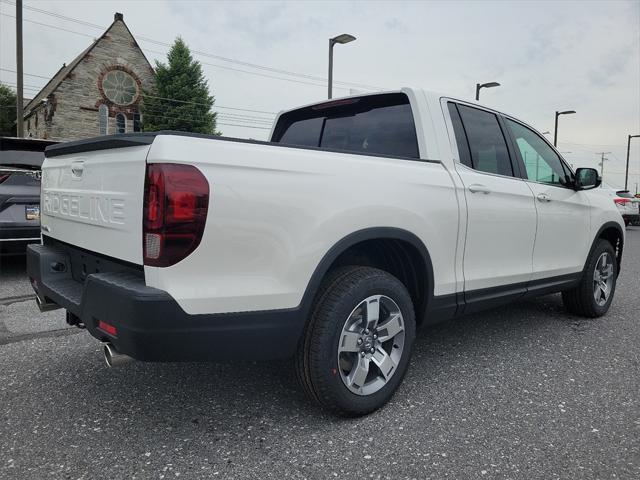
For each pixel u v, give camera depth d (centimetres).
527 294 383
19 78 1923
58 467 220
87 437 246
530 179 390
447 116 332
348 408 258
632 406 287
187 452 233
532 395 301
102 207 240
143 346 203
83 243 265
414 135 320
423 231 288
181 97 3706
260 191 222
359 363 261
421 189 291
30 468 219
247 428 256
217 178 211
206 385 308
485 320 468
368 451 236
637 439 251
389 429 257
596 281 470
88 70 3394
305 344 249
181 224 202
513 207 357
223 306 215
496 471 221
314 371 247
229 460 227
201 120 3769
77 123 3381
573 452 238
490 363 353
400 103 331
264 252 224
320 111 386
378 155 284
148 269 206
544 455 235
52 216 313
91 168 251
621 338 416
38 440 243
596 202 462
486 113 366
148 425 259
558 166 430
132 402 285
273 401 287
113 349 224
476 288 331
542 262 396
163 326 202
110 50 3472
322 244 241
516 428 260
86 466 221
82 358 354
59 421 262
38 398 290
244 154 222
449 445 242
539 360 361
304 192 237
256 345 228
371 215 261
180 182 202
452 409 280
